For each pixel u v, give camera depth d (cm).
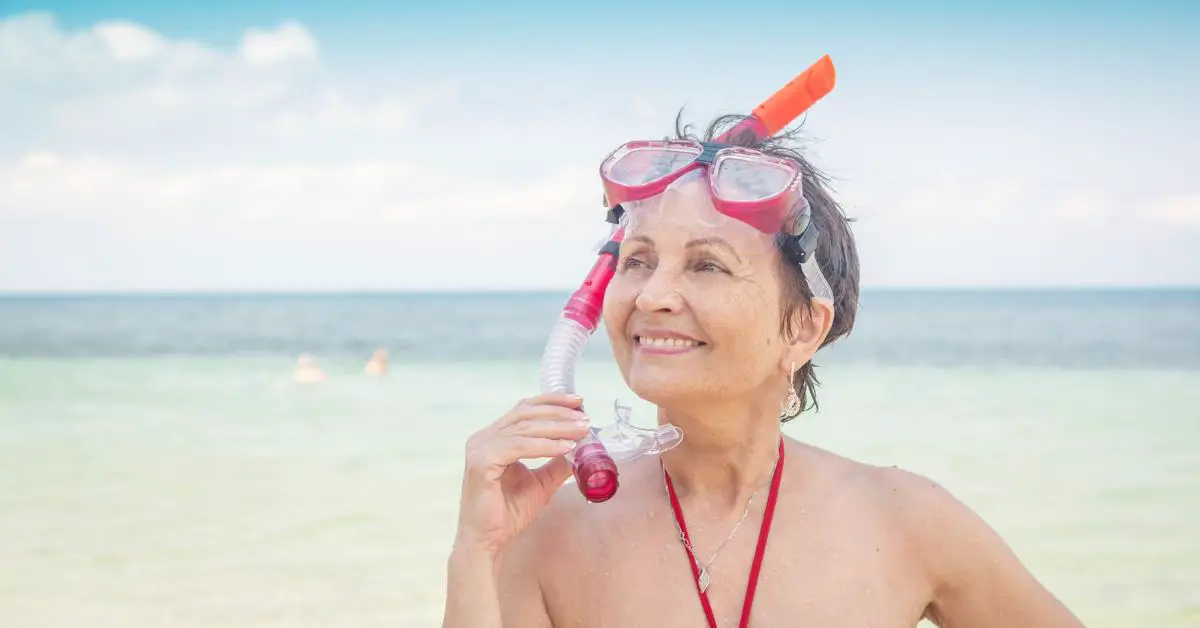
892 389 1394
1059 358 2227
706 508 166
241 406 1228
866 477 170
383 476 786
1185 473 775
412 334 3759
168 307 8100
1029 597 165
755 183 150
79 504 703
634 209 157
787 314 158
